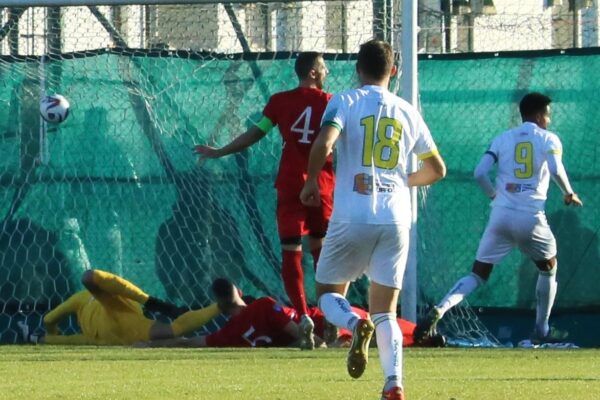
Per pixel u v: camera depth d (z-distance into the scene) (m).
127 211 40.97
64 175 41.19
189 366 27.83
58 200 41.12
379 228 19.27
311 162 19.61
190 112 41.09
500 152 35.56
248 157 40.94
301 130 32.62
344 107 19.62
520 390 22.23
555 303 39.44
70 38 44.88
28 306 41.03
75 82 41.25
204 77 41.16
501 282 39.69
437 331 38.94
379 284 19.39
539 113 35.84
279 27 44.12
